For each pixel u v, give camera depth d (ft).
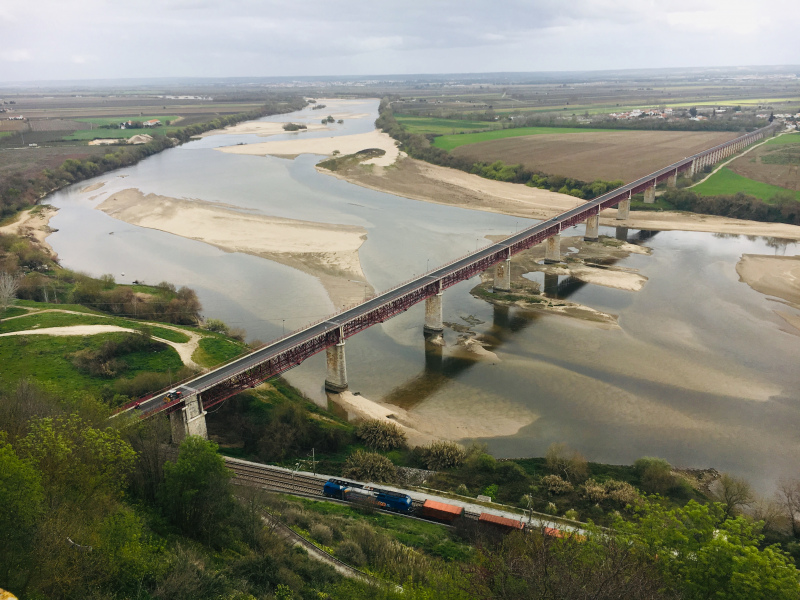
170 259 602.03
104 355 359.87
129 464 196.13
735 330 445.78
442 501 254.47
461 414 343.46
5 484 138.51
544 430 327.06
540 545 166.30
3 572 129.90
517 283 547.90
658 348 417.69
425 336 444.14
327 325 362.12
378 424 317.22
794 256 620.90
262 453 294.46
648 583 134.82
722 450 308.81
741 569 148.15
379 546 203.00
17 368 341.82
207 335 415.85
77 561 139.85
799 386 369.09
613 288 533.55
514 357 409.08
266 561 175.73
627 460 301.43
